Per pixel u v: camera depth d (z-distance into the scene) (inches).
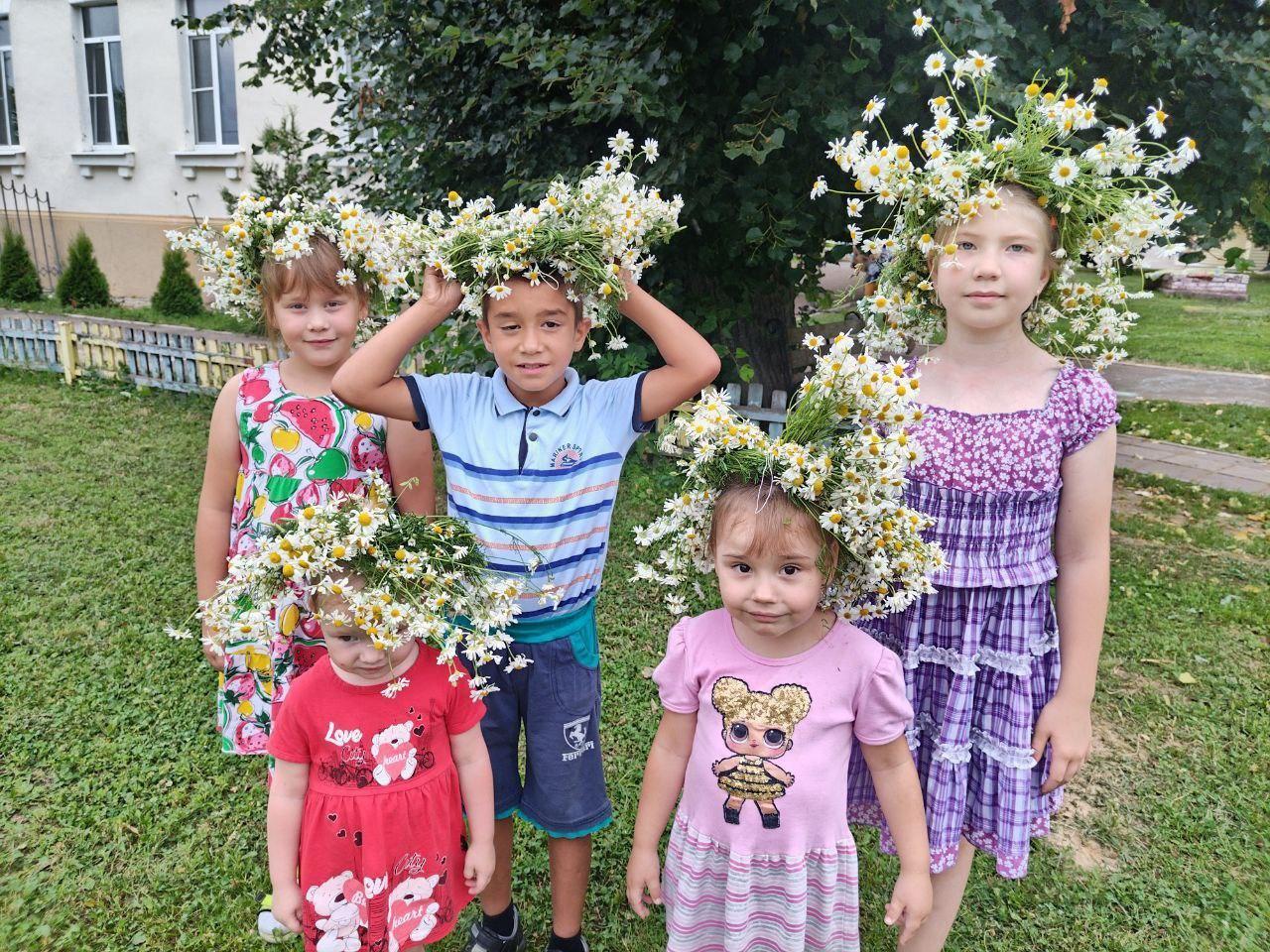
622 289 68.7
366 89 245.0
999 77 160.2
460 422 75.4
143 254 545.6
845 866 67.3
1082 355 76.7
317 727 67.7
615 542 189.2
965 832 75.0
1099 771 119.5
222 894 95.3
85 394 317.4
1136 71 184.2
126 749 119.2
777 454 61.2
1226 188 193.3
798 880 66.2
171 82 505.4
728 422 64.3
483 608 68.2
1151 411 323.3
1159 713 132.8
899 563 62.3
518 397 75.1
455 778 72.9
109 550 182.9
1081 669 69.5
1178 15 195.6
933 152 66.4
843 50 179.5
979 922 94.3
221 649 84.7
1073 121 65.9
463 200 229.0
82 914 93.0
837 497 59.8
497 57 209.6
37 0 526.9
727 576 64.4
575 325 72.1
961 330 69.6
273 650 80.4
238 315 91.2
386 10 220.2
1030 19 174.2
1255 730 128.1
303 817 70.2
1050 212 67.6
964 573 69.2
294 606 79.2
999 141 67.2
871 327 78.7
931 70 68.9
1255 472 253.8
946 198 66.5
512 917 87.9
